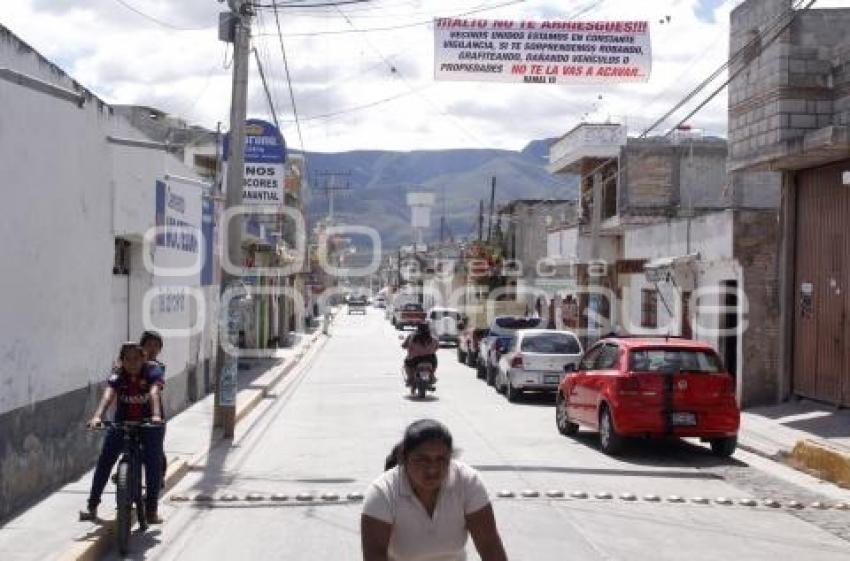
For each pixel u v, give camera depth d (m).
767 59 19.17
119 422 9.52
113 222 13.83
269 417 20.22
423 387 24.30
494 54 16.25
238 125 17.39
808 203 20.03
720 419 14.91
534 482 12.80
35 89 9.55
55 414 11.30
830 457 13.35
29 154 10.31
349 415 20.56
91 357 12.84
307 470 13.62
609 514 10.89
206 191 22.62
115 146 13.88
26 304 10.27
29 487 10.44
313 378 30.45
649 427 14.79
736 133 20.61
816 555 9.22
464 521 4.70
